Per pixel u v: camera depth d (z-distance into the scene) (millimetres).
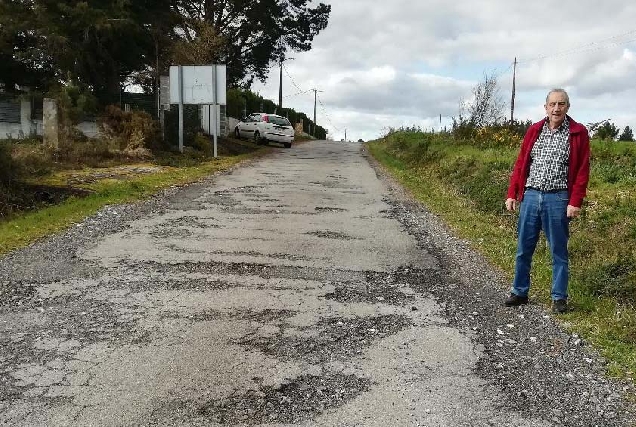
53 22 18531
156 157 16453
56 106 15406
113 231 7734
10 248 6727
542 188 5074
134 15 20484
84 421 3176
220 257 6590
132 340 4258
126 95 23172
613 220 7836
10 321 4590
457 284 5938
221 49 26516
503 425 3275
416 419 3303
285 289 5547
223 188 11891
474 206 10570
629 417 3402
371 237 7875
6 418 3193
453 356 4164
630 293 5445
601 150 14000
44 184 10742
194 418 3229
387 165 18828
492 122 22719
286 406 3391
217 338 4332
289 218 8953
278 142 27391
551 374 3920
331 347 4242
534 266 6598
